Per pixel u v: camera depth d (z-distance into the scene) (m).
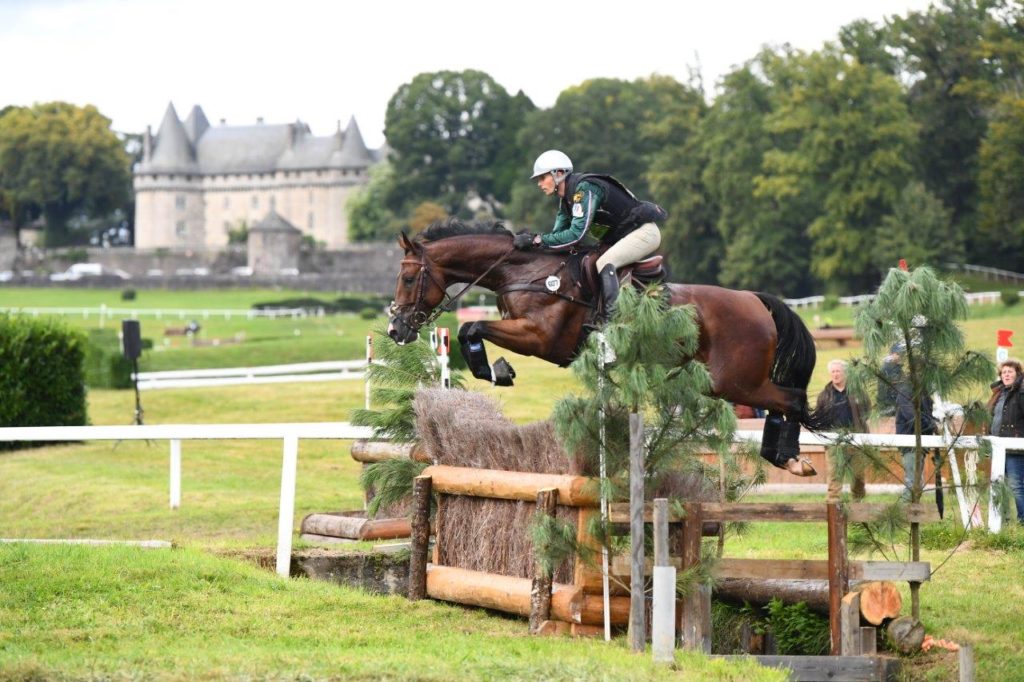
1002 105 82.44
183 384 41.19
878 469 10.33
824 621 9.90
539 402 31.66
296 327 87.12
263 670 8.21
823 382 28.88
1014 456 15.38
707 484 10.17
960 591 11.90
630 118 119.94
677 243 94.62
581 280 11.05
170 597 10.80
